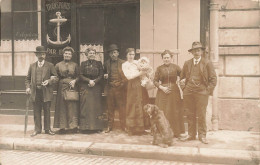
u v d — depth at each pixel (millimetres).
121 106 6035
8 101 6949
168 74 5488
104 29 6531
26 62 6938
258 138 5543
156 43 6176
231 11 6055
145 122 5844
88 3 6527
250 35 6020
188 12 6016
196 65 5234
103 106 6402
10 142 5461
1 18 6953
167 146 5062
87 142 5402
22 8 6863
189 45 6051
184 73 5395
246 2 5988
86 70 5855
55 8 6660
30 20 6844
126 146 5137
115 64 5949
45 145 5344
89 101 5926
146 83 5746
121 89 5953
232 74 6133
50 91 5855
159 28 6148
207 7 6039
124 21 6418
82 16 6598
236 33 6066
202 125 5305
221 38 6129
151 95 6234
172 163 4754
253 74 6055
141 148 5031
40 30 6801
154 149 4973
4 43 6988
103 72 6027
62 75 5891
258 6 5953
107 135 5871
